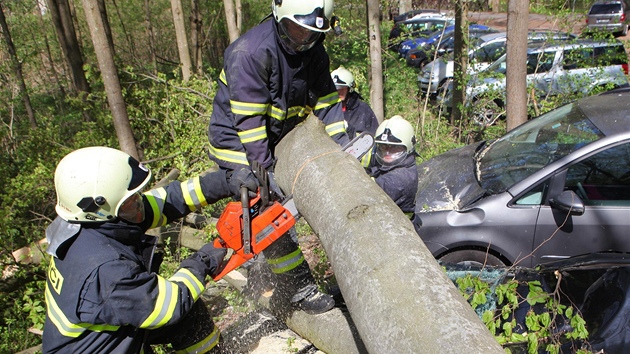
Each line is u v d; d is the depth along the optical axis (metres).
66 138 10.97
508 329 2.67
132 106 8.06
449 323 1.50
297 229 5.17
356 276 1.79
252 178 2.41
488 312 2.75
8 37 12.16
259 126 2.57
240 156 2.72
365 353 2.47
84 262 2.03
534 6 9.27
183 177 6.49
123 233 2.16
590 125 4.13
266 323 3.48
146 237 2.31
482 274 3.31
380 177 3.52
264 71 2.53
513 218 3.86
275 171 2.71
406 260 1.73
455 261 3.99
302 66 2.65
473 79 8.05
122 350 2.16
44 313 4.23
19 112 13.43
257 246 2.38
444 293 1.61
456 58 8.20
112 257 2.05
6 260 5.76
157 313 2.08
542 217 3.82
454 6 8.41
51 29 15.54
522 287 3.04
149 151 7.90
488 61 9.88
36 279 5.41
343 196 2.09
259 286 3.39
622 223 3.72
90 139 8.48
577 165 3.87
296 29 2.46
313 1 2.42
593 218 3.75
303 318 3.01
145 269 2.20
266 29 2.55
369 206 1.98
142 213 2.29
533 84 7.70
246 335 3.37
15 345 4.83
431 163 4.93
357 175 2.21
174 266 4.86
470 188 4.20
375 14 7.32
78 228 2.08
